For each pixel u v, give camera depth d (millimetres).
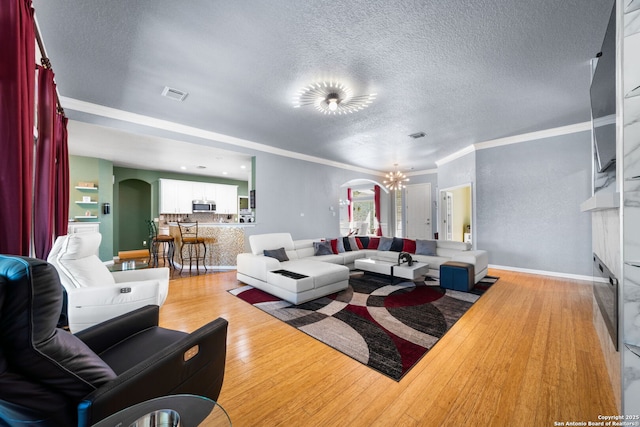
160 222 7742
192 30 2084
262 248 4312
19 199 1403
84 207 5746
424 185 8234
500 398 1547
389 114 3818
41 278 728
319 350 2100
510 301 3275
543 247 4625
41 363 737
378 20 1986
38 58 2340
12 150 1379
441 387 1650
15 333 695
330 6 1851
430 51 2359
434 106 3539
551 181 4543
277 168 5766
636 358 1099
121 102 3438
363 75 2742
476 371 1812
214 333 1288
